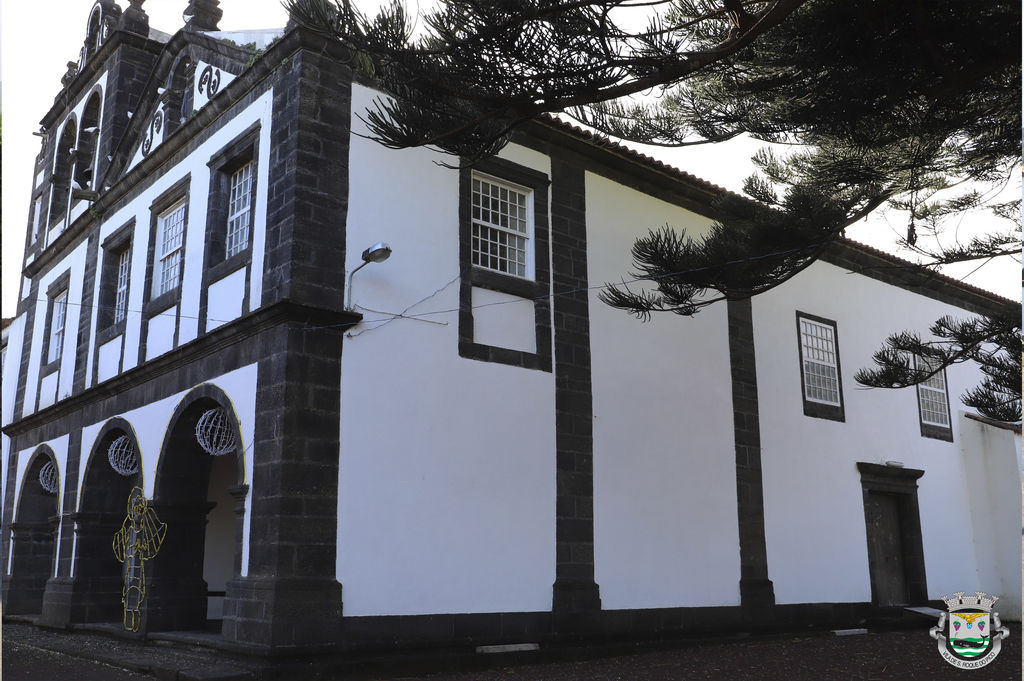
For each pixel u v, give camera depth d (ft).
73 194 51.49
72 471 47.47
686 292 33.04
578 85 23.62
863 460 54.49
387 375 34.37
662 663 35.88
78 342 50.93
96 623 43.47
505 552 36.45
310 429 31.86
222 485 50.34
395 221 36.04
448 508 35.04
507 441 37.63
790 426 50.52
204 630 38.42
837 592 50.34
